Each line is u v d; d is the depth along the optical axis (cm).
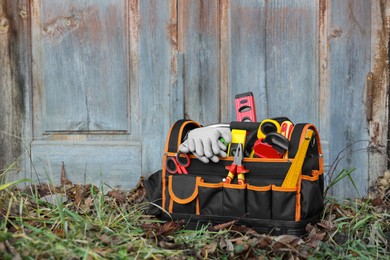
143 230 203
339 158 244
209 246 190
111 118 252
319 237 198
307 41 244
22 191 243
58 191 242
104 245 187
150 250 181
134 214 219
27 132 253
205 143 206
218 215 206
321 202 209
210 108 249
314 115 245
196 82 249
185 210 209
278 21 245
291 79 246
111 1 249
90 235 189
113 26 249
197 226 208
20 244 177
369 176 244
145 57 249
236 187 203
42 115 253
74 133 253
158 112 250
